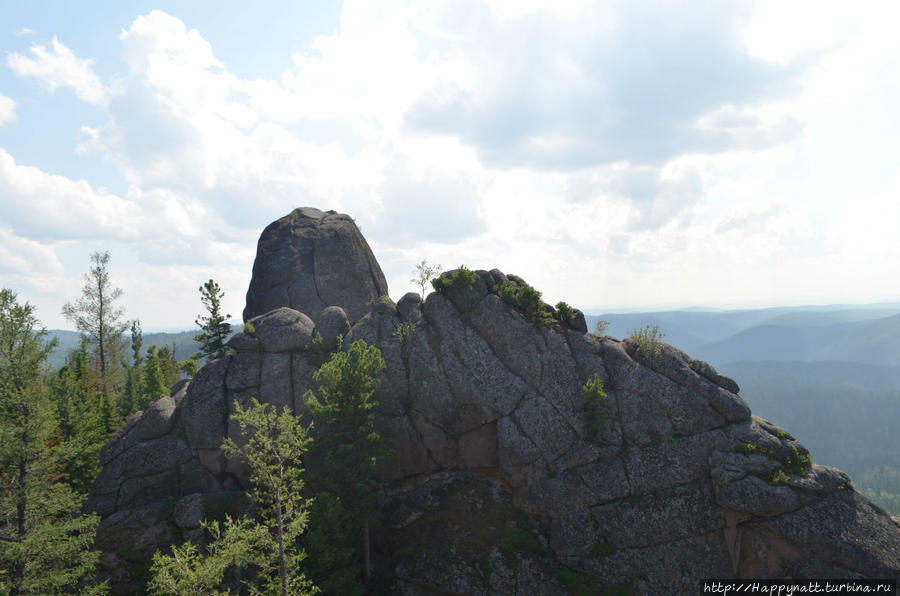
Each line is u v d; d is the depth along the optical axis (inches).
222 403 1642.5
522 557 1395.2
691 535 1374.3
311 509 1338.6
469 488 1577.3
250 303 2257.6
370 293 2378.2
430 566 1403.8
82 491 1798.7
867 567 1258.0
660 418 1525.6
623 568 1353.3
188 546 1027.9
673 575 1336.1
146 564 1433.3
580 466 1497.3
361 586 1300.4
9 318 1322.6
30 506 1331.2
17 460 1343.5
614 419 1539.1
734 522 1375.5
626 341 1718.8
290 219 2475.4
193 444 1611.7
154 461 1595.7
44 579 1245.1
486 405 1609.3
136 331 2994.6
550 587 1339.8
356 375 1432.1
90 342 2733.8
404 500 1578.5
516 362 1657.2
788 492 1354.6
